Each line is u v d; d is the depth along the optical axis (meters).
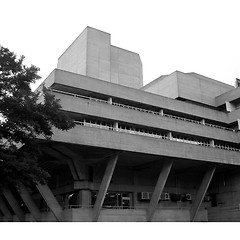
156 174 42.81
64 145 30.08
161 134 40.34
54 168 39.06
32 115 18.28
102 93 36.44
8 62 18.64
